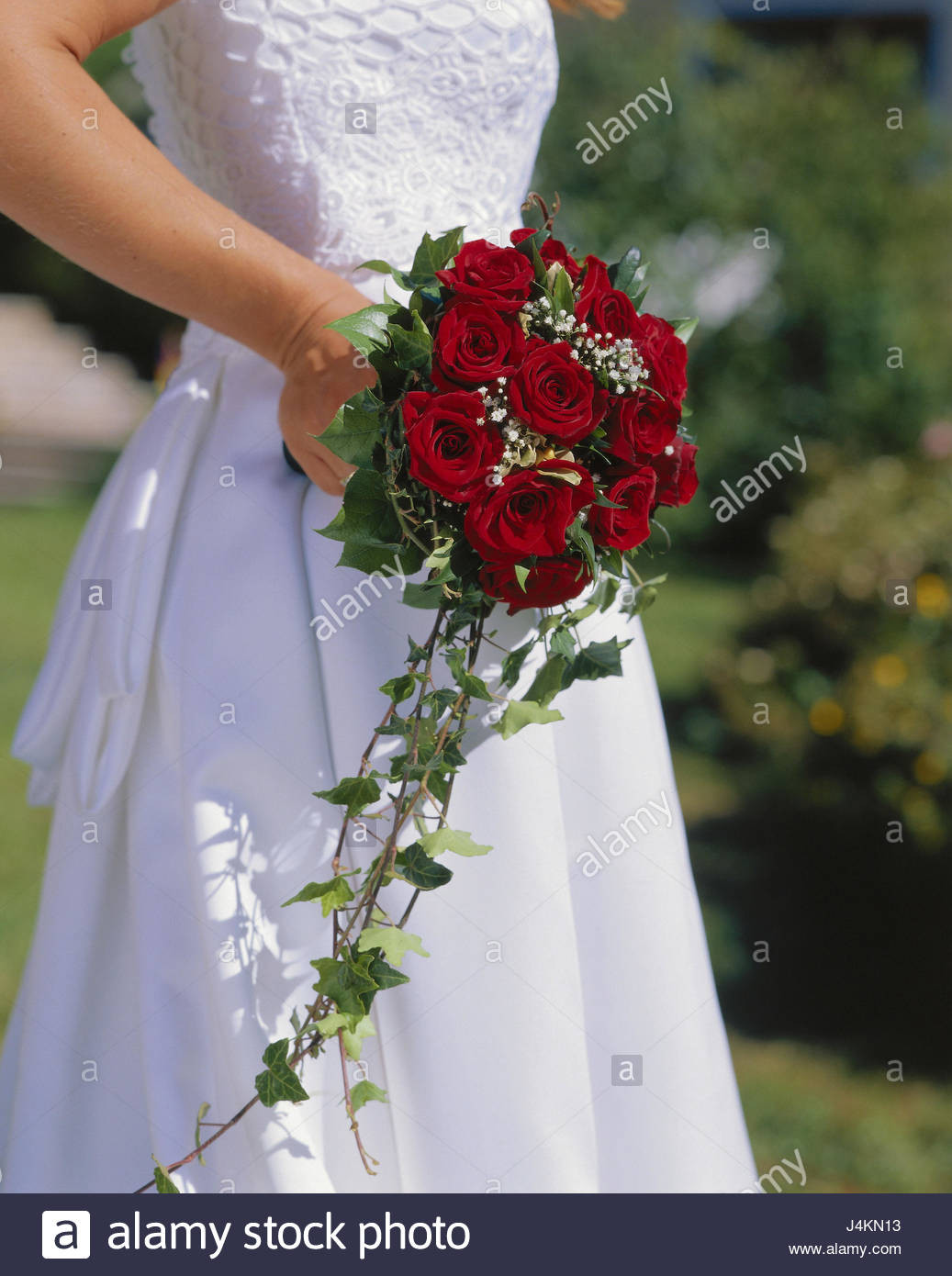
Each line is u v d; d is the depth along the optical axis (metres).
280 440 1.31
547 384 1.12
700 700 4.90
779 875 3.66
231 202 1.30
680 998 1.40
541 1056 1.30
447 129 1.30
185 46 1.25
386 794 1.28
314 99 1.24
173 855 1.30
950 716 3.53
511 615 1.23
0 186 1.09
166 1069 1.27
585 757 1.38
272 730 1.25
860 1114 2.63
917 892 3.50
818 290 6.98
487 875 1.29
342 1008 1.14
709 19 7.59
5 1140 1.47
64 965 1.35
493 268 1.15
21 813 3.74
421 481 1.10
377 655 1.28
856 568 3.90
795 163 7.11
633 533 1.18
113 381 8.59
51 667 1.38
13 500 7.49
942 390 7.05
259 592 1.26
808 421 7.08
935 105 10.75
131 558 1.28
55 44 1.09
